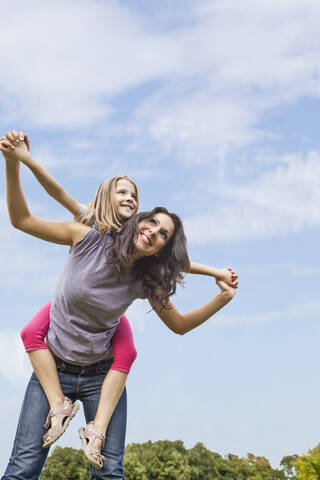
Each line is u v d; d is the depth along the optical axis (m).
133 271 3.55
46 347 3.58
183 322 4.00
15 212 3.39
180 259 3.58
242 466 50.53
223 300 4.08
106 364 3.68
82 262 3.47
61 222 3.52
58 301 3.55
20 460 3.45
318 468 33.41
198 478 46.19
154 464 44.22
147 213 3.50
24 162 3.32
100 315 3.49
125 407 3.75
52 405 3.47
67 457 39.53
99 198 3.61
